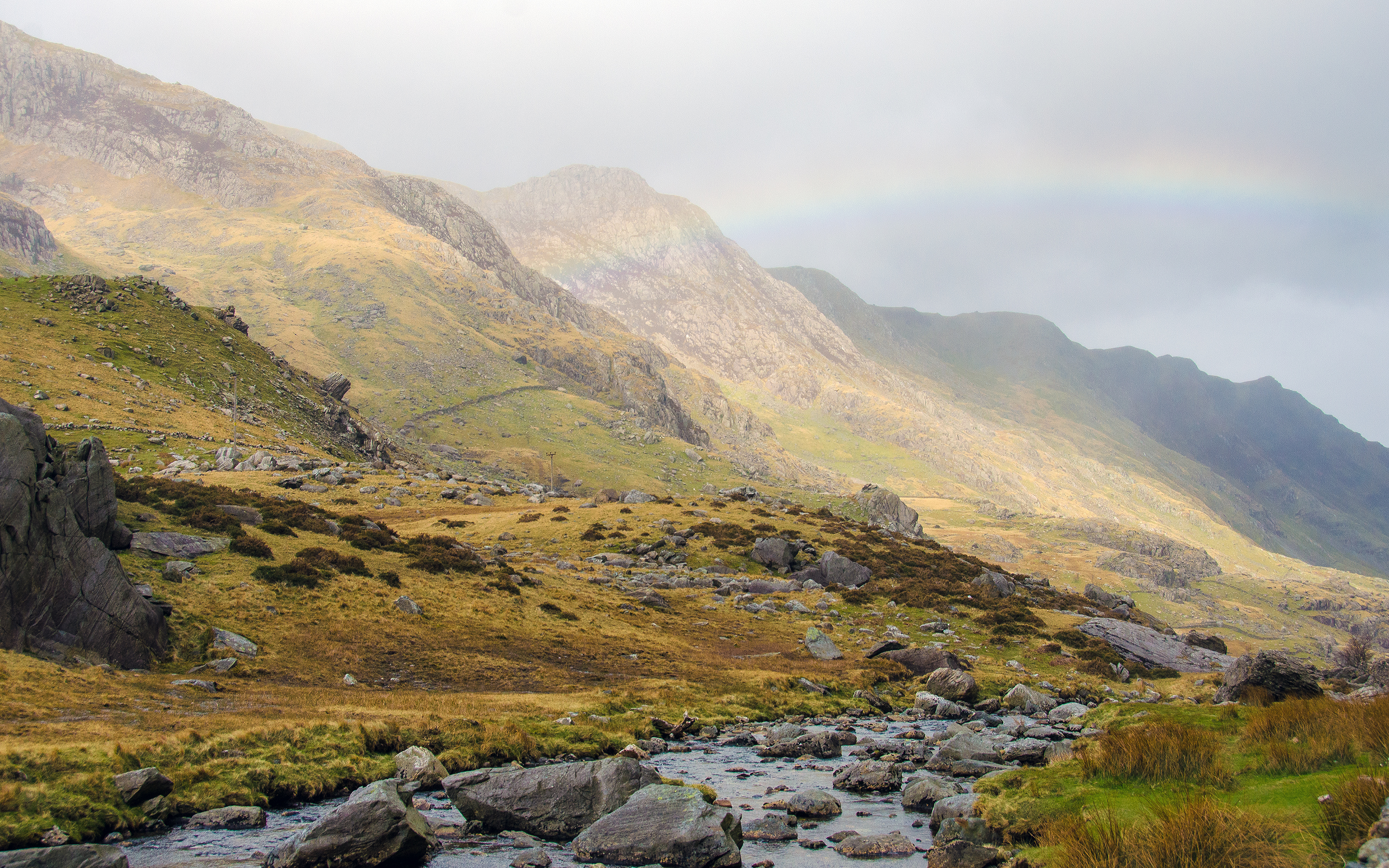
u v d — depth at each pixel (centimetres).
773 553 9044
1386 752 1741
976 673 5716
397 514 10112
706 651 5756
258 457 11250
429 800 2348
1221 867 1286
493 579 6041
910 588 8400
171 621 3781
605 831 1884
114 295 16812
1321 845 1298
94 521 4131
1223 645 8062
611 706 3794
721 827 1855
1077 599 9588
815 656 5909
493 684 4091
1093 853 1418
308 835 1730
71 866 1570
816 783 2722
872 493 17812
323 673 3788
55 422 10606
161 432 11431
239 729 2550
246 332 19888
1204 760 1895
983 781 2267
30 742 2112
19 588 2958
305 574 4850
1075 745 2684
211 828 1997
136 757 2170
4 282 15800
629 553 9088
